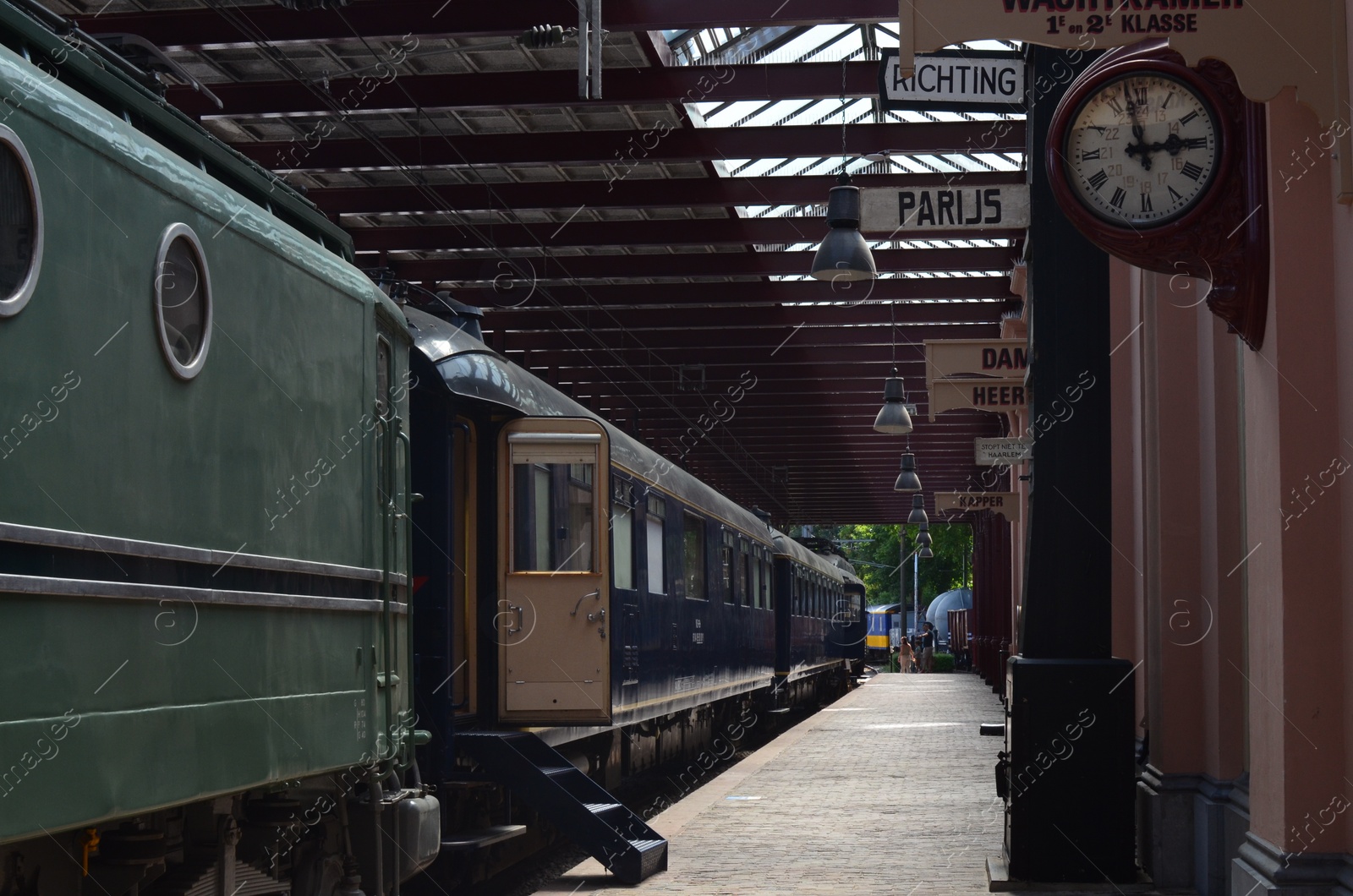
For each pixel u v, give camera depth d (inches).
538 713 412.8
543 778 379.9
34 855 169.3
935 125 620.1
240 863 228.4
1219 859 316.8
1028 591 342.0
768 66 561.0
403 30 508.1
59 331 154.6
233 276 204.1
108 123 169.8
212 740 188.9
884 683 1831.9
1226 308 243.1
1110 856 334.0
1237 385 330.0
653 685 573.3
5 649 141.4
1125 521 432.8
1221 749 320.2
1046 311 345.4
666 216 769.6
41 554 148.9
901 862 392.2
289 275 227.5
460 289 913.5
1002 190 384.2
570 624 415.5
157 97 204.7
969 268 818.8
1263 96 225.0
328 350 245.0
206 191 196.7
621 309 979.3
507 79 574.6
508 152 644.1
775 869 383.9
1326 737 228.8
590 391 1262.3
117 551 164.1
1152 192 245.6
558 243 780.0
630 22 490.0
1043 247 346.6
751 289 912.3
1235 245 241.9
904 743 821.9
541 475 420.2
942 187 384.2
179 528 182.1
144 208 176.2
